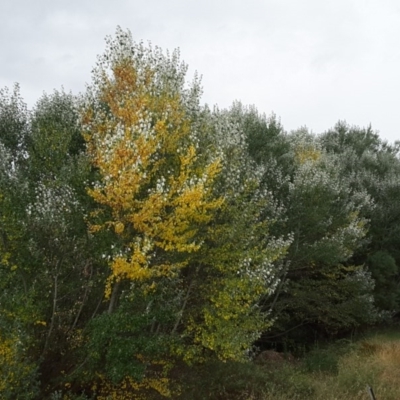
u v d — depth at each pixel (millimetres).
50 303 9430
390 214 24016
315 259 16516
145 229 9047
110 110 11406
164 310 9648
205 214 10062
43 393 9195
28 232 9016
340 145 28766
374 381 12547
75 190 9867
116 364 8773
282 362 15023
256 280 10789
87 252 9531
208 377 11688
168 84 11320
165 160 10211
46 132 10969
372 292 21609
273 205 15047
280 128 19297
